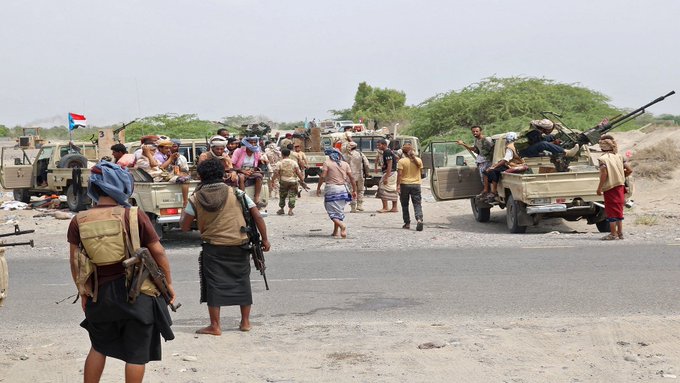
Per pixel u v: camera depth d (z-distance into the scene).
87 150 31.55
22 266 16.50
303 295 12.63
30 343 9.77
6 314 11.70
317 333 9.94
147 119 59.91
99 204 6.55
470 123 52.06
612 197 18.00
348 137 27.02
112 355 6.54
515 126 49.00
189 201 9.98
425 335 9.62
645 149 31.22
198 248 18.81
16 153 57.84
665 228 20.09
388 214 25.80
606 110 52.97
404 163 21.12
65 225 24.45
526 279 13.40
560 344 9.00
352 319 10.81
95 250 6.35
